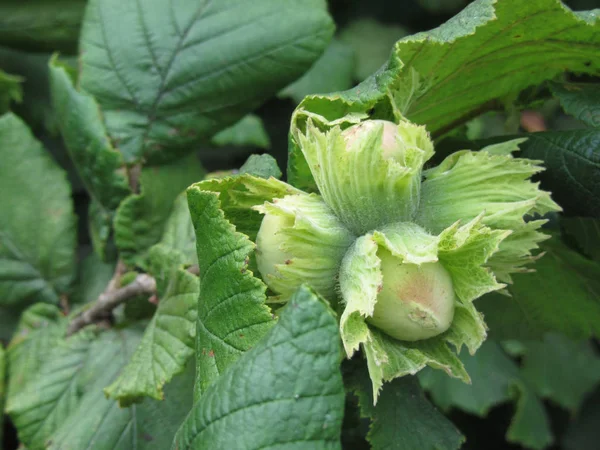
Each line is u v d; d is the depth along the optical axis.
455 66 0.15
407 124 0.13
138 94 0.20
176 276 0.16
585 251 0.17
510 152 0.15
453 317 0.13
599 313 0.18
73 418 0.18
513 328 0.20
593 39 0.15
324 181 0.13
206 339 0.13
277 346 0.11
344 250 0.13
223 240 0.12
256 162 0.15
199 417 0.11
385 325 0.13
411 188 0.13
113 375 0.19
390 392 0.15
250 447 0.10
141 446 0.17
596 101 0.15
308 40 0.20
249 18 0.20
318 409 0.10
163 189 0.20
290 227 0.12
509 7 0.14
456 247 0.12
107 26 0.20
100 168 0.20
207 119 0.20
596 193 0.15
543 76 0.16
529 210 0.14
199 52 0.20
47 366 0.19
